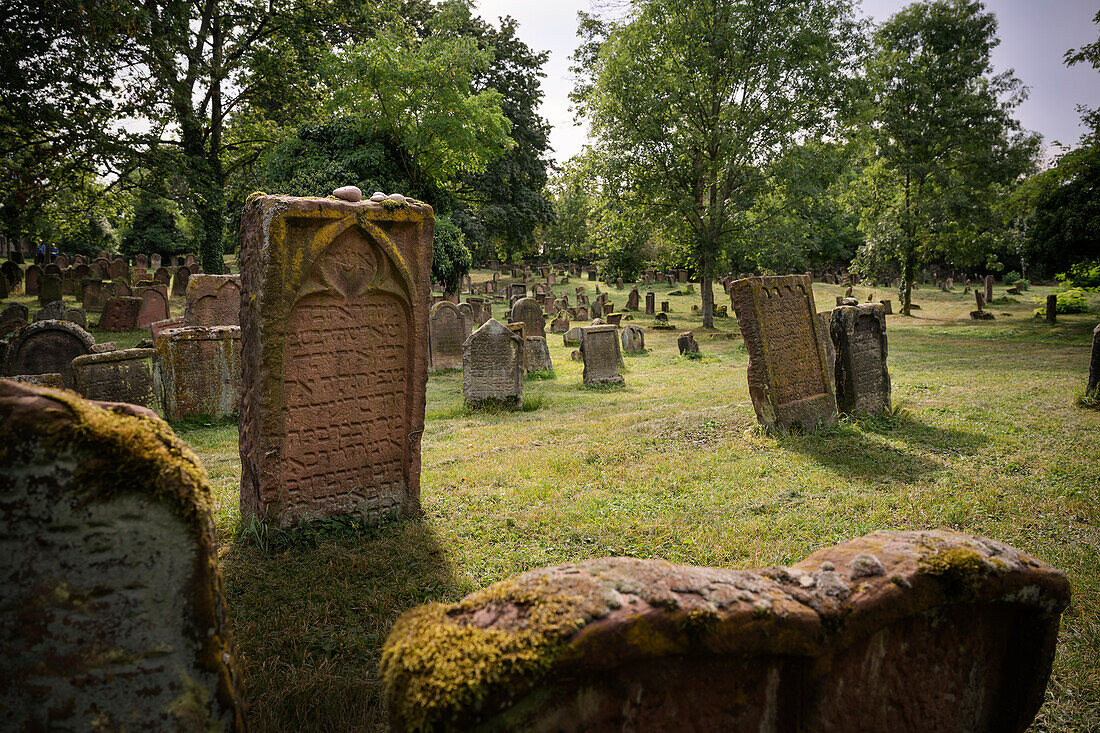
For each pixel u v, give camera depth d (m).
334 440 5.19
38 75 17.92
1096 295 34.09
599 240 36.66
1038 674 2.31
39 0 16.64
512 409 11.81
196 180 22.03
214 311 13.90
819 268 61.25
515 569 4.43
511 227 41.41
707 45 28.77
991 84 34.28
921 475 6.40
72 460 1.59
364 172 22.52
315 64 25.27
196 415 10.06
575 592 1.59
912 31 34.25
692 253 33.97
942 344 21.73
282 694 2.90
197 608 1.72
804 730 1.81
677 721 1.68
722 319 35.34
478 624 1.55
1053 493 5.67
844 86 27.86
